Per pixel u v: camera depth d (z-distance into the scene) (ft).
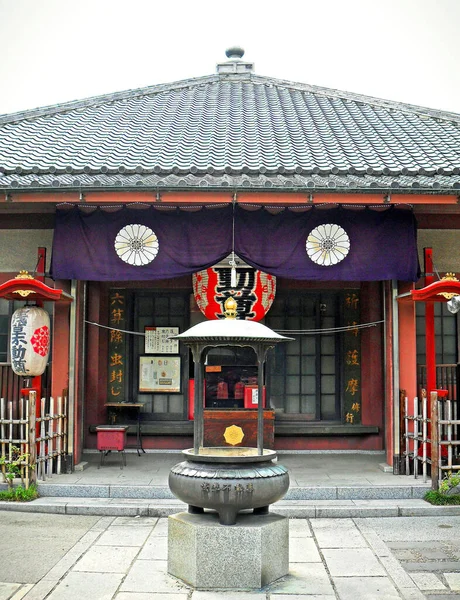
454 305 30.09
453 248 37.06
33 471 30.73
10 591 20.13
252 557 20.45
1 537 25.67
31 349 32.14
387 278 33.55
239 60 60.64
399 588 20.53
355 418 41.29
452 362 39.40
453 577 21.63
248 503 20.72
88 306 41.01
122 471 34.68
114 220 33.94
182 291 41.68
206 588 20.39
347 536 26.16
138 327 41.88
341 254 33.55
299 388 41.52
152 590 20.31
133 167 33.40
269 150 38.83
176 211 33.88
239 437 27.27
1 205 35.42
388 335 35.55
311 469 35.55
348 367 41.45
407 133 44.83
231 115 49.37
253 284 34.83
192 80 58.29
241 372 41.32
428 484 31.42
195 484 20.83
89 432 40.81
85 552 23.86
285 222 33.71
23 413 34.22
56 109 50.62
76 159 36.29
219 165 34.17
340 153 38.42
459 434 35.88
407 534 26.45
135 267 33.78
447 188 31.55
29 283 30.60
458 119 48.85
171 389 41.47
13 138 43.29
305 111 51.06
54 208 35.94
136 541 25.25
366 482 32.12
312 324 41.70
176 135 43.21
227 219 33.68
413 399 34.27
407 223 33.83
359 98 54.03
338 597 19.80
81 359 36.78
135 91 55.21
